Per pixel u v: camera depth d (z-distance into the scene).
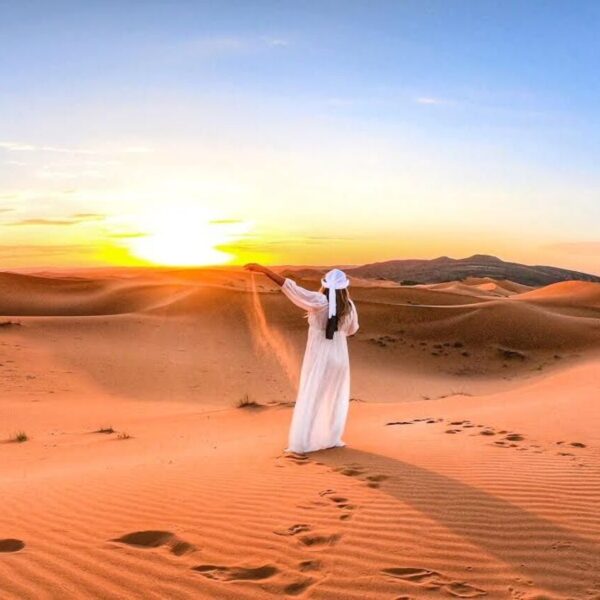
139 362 36.53
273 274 8.15
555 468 6.78
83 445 14.42
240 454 8.82
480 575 4.22
